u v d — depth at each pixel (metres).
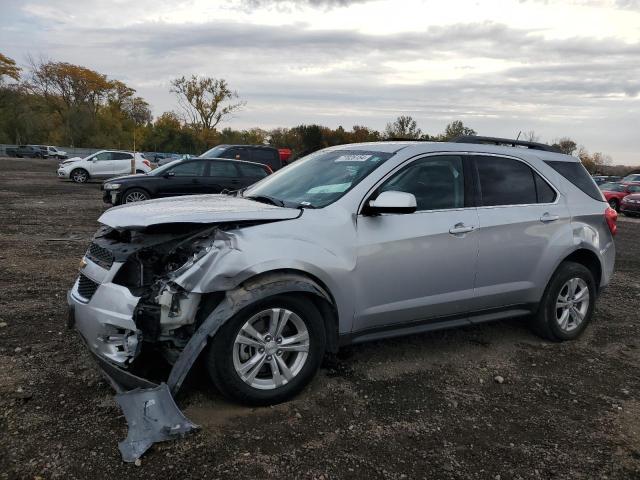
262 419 3.31
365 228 3.83
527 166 4.87
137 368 3.61
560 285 4.86
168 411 3.06
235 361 3.31
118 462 2.81
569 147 56.75
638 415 3.68
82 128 76.88
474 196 4.44
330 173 4.31
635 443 3.31
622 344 5.11
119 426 3.14
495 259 4.44
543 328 4.94
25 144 75.38
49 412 3.26
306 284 3.45
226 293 3.33
